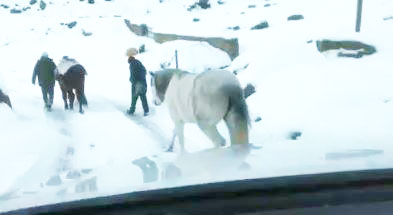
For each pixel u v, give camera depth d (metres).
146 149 8.15
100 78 15.00
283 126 8.11
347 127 7.35
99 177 2.39
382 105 7.93
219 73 6.21
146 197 1.85
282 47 11.67
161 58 14.83
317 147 2.67
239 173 2.02
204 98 6.21
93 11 22.66
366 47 10.22
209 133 6.31
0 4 24.34
